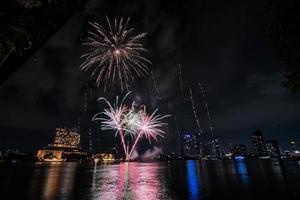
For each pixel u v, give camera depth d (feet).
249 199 87.30
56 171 318.86
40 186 138.92
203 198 92.17
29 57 12.28
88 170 346.95
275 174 213.87
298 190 104.42
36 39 11.69
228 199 88.79
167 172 280.92
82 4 13.03
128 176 221.46
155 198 93.25
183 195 99.71
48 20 11.92
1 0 10.02
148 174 249.96
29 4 10.30
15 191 116.26
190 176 213.46
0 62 10.73
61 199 92.12
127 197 95.86
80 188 128.26
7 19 10.16
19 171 314.96
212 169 335.06
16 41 10.62
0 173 266.77
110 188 127.24
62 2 12.19
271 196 91.76
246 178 180.45
